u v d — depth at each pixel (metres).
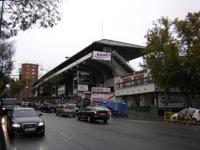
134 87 58.97
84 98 62.78
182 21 41.53
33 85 143.38
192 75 41.72
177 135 18.88
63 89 94.19
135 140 16.09
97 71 78.50
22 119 17.64
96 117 30.19
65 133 19.45
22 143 15.00
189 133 20.34
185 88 44.19
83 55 83.56
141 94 58.31
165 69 42.41
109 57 67.06
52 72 105.31
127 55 79.38
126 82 62.56
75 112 40.97
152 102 54.41
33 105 71.19
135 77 58.75
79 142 15.25
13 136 17.16
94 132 20.25
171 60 41.88
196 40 40.53
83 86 71.25
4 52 54.97
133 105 60.97
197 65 40.16
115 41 74.94
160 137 17.61
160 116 46.12
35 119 17.84
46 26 12.96
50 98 104.69
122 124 28.91
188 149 12.99
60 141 15.66
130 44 74.50
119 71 69.88
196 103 53.97
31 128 17.30
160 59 43.22
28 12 12.71
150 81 53.22
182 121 33.09
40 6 12.72
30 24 12.79
